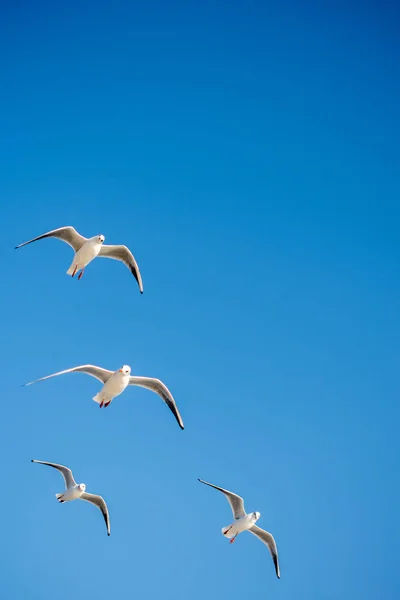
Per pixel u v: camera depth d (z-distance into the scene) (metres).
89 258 20.53
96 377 19.42
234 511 21.08
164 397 20.03
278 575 20.98
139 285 20.98
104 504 20.89
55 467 20.64
